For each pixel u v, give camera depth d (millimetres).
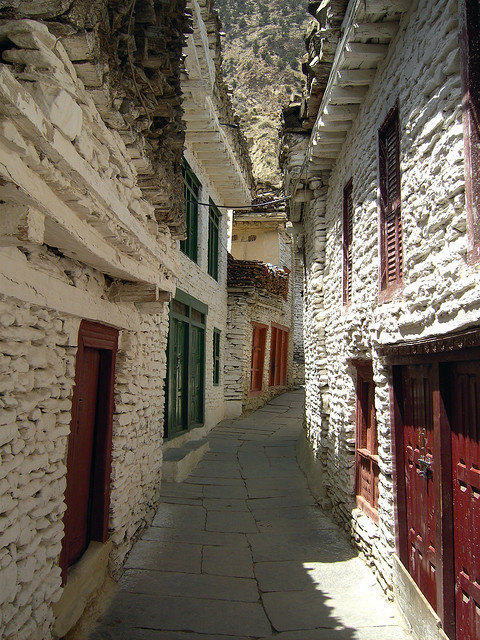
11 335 3021
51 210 2748
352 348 6230
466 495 3340
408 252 4160
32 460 3277
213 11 9062
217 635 4148
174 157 5250
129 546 5605
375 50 4875
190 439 11219
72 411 4125
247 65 54469
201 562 5578
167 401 9688
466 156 3107
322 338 8273
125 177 3918
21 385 3158
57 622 3668
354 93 5672
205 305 12664
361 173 5793
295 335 23109
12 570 2998
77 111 2695
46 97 2402
